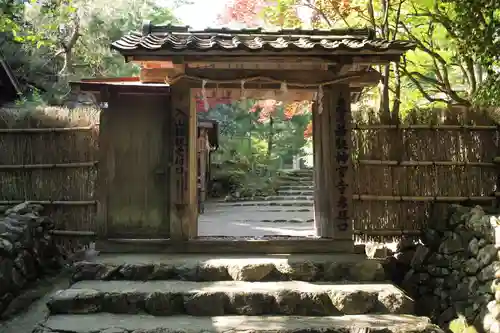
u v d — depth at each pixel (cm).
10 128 616
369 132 579
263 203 1435
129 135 555
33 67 1327
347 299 416
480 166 585
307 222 999
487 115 588
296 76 542
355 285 449
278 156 2095
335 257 506
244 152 2005
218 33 569
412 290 567
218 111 2284
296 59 497
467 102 703
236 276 466
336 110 545
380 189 576
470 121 588
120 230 548
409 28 804
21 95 1045
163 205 550
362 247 534
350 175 541
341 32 569
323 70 545
